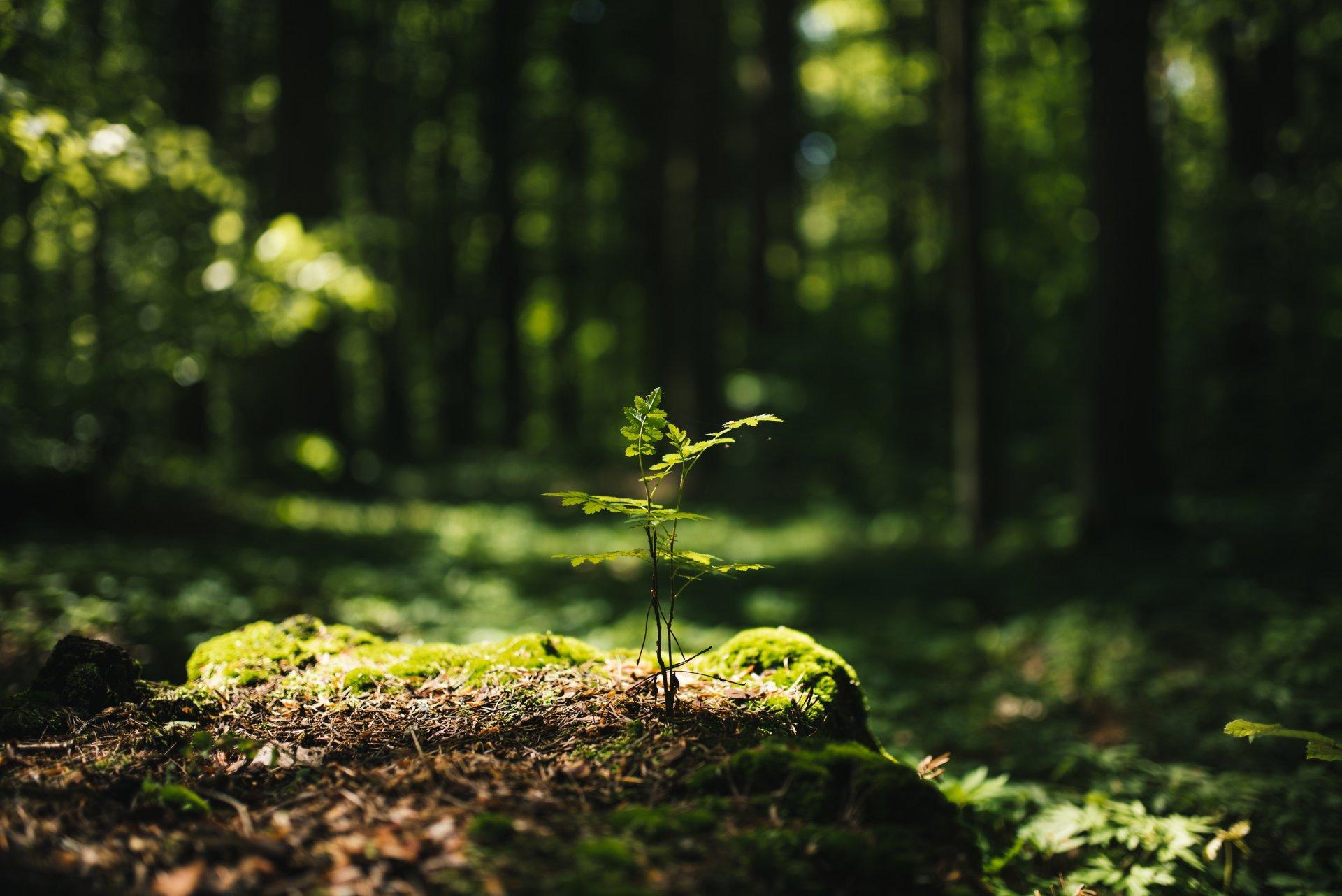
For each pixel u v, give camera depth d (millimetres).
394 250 14664
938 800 2492
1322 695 6109
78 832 2363
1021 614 9125
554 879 2084
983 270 13258
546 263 32062
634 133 28781
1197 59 18141
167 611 6789
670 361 22078
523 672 3488
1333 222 11852
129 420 10211
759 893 2098
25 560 7586
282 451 12516
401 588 9281
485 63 26062
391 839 2254
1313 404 12453
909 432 17828
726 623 9070
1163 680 6812
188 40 13188
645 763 2732
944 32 13328
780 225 22500
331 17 14734
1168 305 14297
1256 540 10094
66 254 9031
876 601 10227
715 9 22484
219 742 2891
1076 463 11758
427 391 30781
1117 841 4344
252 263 9023
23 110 5641
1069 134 19953
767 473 19125
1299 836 4398
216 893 2035
